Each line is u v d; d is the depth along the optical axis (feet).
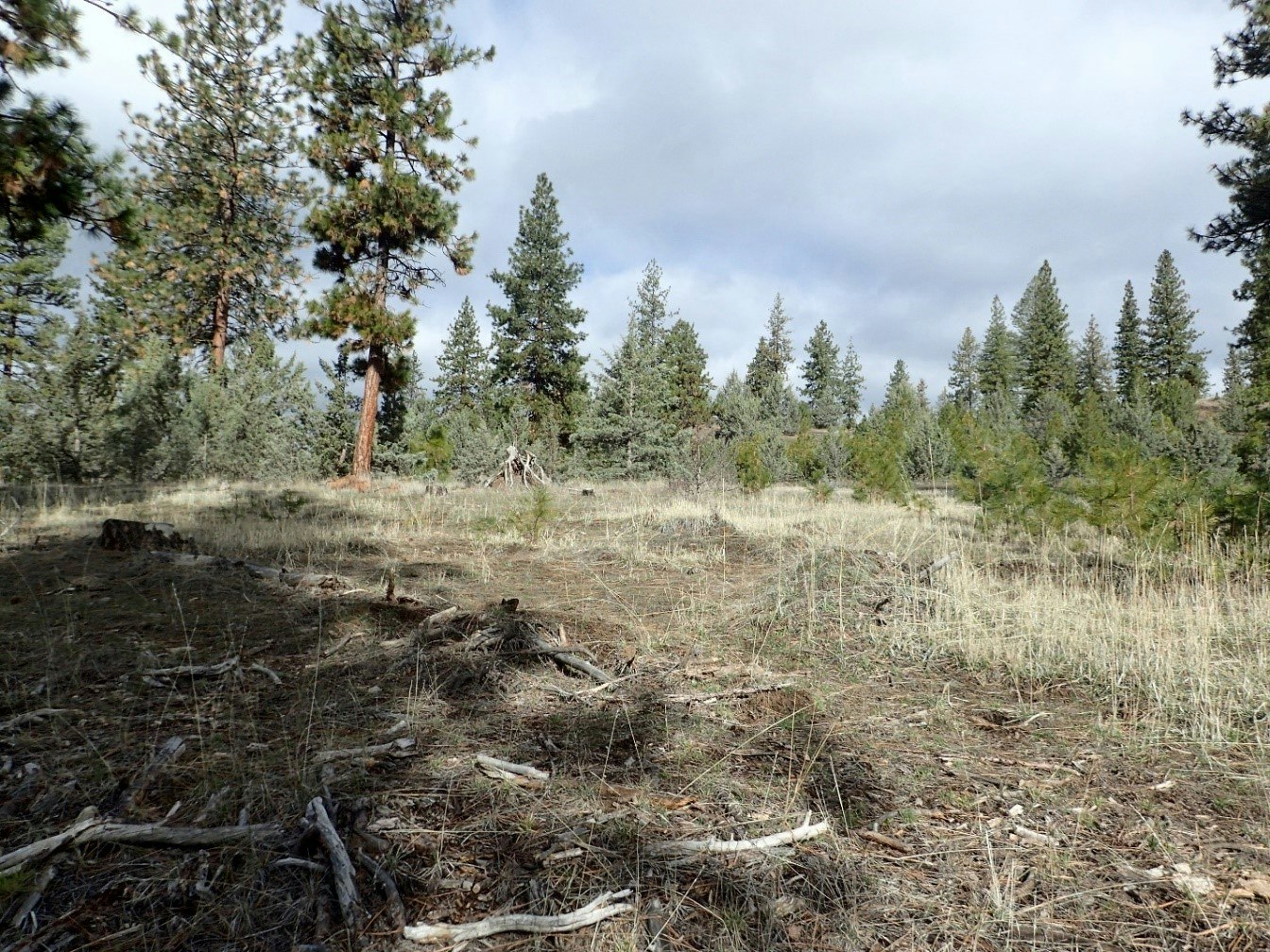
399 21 63.52
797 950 6.14
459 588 20.13
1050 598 18.11
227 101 74.13
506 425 70.08
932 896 6.94
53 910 6.33
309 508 38.78
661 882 6.97
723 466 54.75
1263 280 59.41
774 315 212.84
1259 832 8.09
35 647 13.35
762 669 13.75
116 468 52.54
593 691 12.12
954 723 11.34
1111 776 9.53
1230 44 48.60
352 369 70.54
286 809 7.98
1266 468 34.58
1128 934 6.43
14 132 11.84
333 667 12.88
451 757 9.48
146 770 8.55
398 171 61.26
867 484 43.80
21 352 70.08
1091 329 207.72
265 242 81.56
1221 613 17.11
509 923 6.18
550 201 109.50
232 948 5.96
